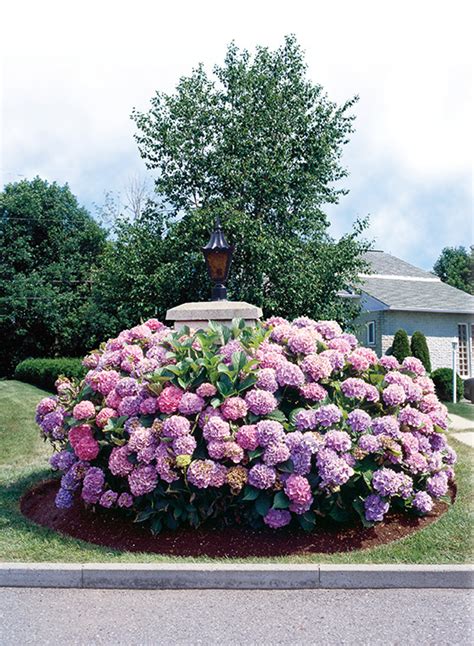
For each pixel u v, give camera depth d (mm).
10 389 17547
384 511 4410
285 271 13586
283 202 14344
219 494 4520
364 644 3145
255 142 14305
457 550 4234
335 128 15203
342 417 4723
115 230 16031
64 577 3934
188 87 15016
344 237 14227
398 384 5125
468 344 20703
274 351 5031
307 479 4441
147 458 4520
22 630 3324
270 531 4598
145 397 4902
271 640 3191
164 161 15250
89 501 4820
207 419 4508
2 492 6008
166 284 13672
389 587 3855
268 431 4387
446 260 39094
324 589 3848
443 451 5316
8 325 28141
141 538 4562
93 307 27234
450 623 3371
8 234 29578
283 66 15156
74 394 5629
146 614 3520
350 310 15227
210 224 13086
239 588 3873
